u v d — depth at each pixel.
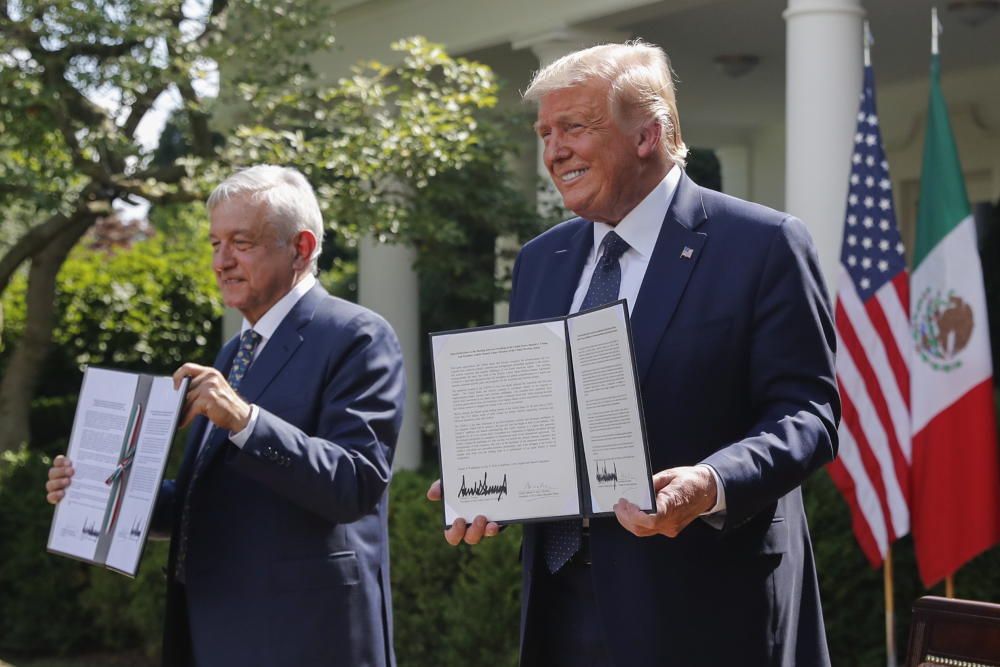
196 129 8.35
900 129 11.14
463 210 8.30
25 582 7.70
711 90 11.12
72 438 3.31
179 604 3.24
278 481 2.96
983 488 5.02
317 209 3.34
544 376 2.46
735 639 2.48
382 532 3.35
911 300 5.26
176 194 7.98
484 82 7.94
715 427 2.50
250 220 3.21
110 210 8.43
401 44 7.83
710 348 2.49
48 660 7.71
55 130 7.98
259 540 3.12
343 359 3.20
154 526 3.38
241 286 3.24
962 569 5.38
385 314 10.13
